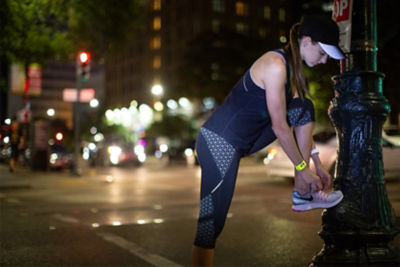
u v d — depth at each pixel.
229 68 38.34
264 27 69.06
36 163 19.98
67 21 18.08
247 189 11.65
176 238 5.62
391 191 9.97
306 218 6.72
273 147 12.90
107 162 25.84
